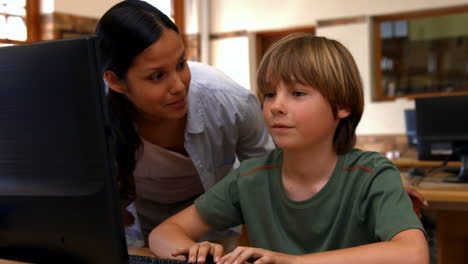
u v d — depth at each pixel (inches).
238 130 54.0
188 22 229.8
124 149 46.7
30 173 26.6
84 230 25.8
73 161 25.2
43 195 26.2
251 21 225.0
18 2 155.6
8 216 28.1
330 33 212.1
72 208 25.7
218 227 41.8
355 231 35.5
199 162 52.1
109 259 25.4
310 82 33.4
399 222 32.0
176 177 54.8
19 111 26.3
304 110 33.5
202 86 50.8
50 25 159.6
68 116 24.9
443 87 203.8
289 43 35.4
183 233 39.2
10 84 26.2
